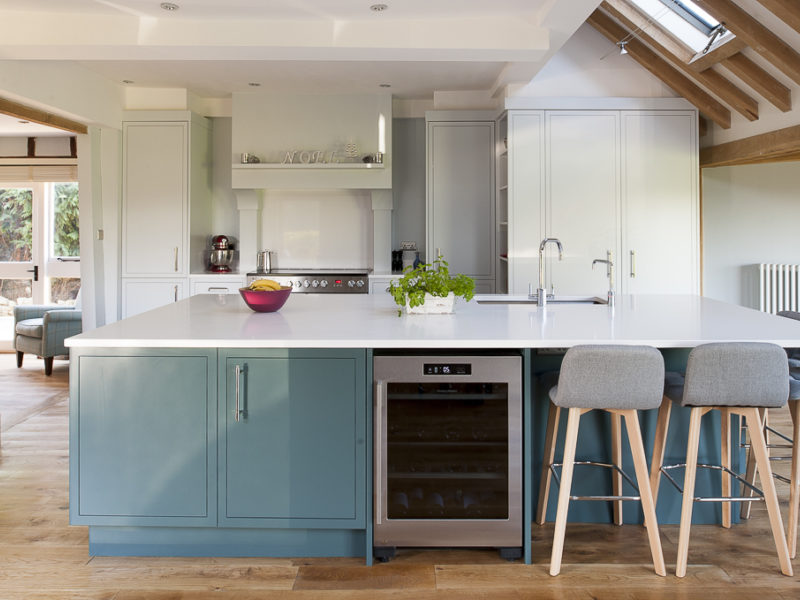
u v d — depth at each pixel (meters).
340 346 2.74
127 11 4.13
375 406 2.78
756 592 2.57
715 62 4.89
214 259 6.42
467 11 4.17
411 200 6.70
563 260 5.73
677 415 3.16
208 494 2.82
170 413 2.80
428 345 2.72
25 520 3.24
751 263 6.69
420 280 3.54
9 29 4.18
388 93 6.20
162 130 6.15
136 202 6.18
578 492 3.19
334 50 4.37
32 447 4.34
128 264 6.22
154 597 2.54
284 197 6.75
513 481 2.79
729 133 5.66
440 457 2.78
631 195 5.71
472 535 2.81
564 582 2.65
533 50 4.33
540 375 3.16
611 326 3.09
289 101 6.19
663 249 5.73
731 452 3.10
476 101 6.17
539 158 5.70
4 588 2.61
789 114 4.71
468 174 6.18
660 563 2.70
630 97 5.73
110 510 2.82
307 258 6.76
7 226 7.72
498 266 6.19
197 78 5.76
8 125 6.79
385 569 2.77
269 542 2.88
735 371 2.56
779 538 2.70
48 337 6.55
